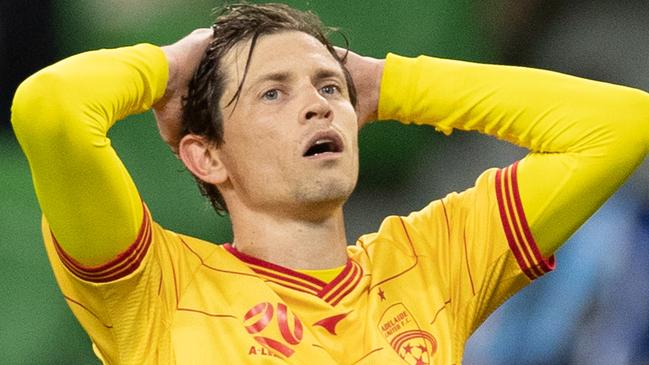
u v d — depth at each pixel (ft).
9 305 62.28
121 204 33.35
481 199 37.91
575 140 36.99
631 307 60.90
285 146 35.60
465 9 71.00
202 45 37.40
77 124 32.42
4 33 67.97
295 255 36.22
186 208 64.59
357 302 35.99
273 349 34.50
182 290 35.27
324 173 35.45
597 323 60.85
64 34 68.49
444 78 38.47
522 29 71.10
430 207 38.88
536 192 37.06
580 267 61.36
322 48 37.06
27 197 63.82
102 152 32.86
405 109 38.86
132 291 34.27
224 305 35.19
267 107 36.01
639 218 62.13
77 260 33.83
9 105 67.72
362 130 67.92
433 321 36.19
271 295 35.42
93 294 34.35
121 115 34.81
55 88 32.35
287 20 37.52
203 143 37.29
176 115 37.58
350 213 67.77
